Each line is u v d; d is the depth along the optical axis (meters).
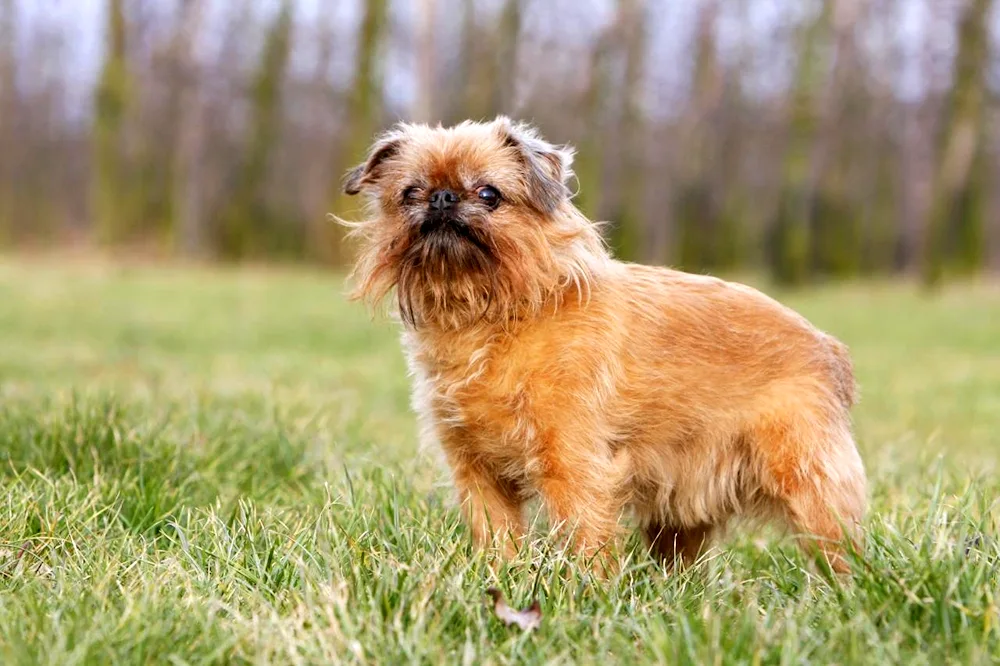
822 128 29.03
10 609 3.20
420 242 4.09
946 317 22.06
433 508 4.50
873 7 29.55
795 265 28.72
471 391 4.02
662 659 2.80
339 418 7.01
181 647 2.94
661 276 4.35
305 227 40.97
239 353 13.09
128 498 4.31
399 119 5.72
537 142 4.33
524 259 4.03
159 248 36.66
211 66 36.78
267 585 3.43
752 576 3.93
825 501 4.04
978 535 3.66
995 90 27.95
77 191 45.44
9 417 5.49
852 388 4.50
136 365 10.84
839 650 2.93
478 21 30.44
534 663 2.88
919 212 34.97
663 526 4.55
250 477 5.15
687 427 4.18
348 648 2.88
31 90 43.69
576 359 3.93
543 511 4.46
